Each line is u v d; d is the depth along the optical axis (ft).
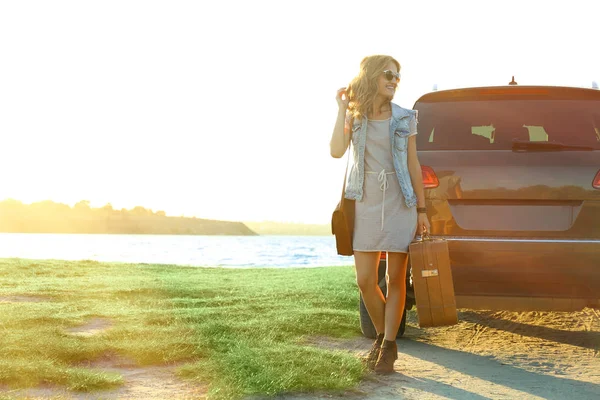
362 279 12.09
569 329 17.74
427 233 12.07
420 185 12.04
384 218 11.75
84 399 9.77
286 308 18.76
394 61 11.91
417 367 12.68
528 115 14.56
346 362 11.76
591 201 13.08
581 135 14.20
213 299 20.68
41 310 17.22
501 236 13.29
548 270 13.00
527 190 13.20
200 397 9.85
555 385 11.33
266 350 12.51
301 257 161.38
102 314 17.02
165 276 31.65
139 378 11.12
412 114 11.97
